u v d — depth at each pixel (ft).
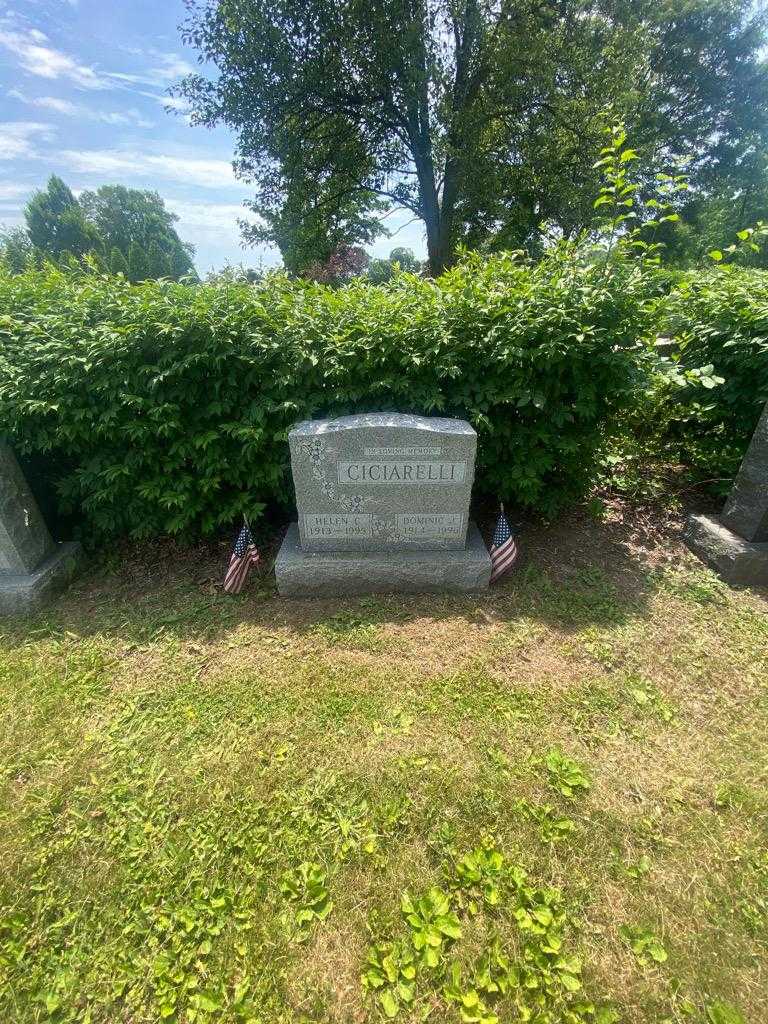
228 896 6.53
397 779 7.91
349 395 12.35
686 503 16.16
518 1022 5.41
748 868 6.72
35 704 9.51
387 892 6.55
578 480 14.39
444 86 48.98
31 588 11.99
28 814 7.61
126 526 14.62
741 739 8.55
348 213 63.98
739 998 5.59
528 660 10.25
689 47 63.16
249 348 11.78
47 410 11.23
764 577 12.35
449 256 58.44
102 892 6.63
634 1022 5.42
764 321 13.42
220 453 12.42
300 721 8.98
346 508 11.96
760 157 76.64
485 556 12.17
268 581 12.94
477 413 11.95
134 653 10.74
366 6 45.19
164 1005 5.60
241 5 44.80
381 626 11.25
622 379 12.29
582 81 47.62
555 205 53.42
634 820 7.30
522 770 8.02
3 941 6.20
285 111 51.55
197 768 8.20
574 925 6.18
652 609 11.62
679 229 72.59
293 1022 5.47
